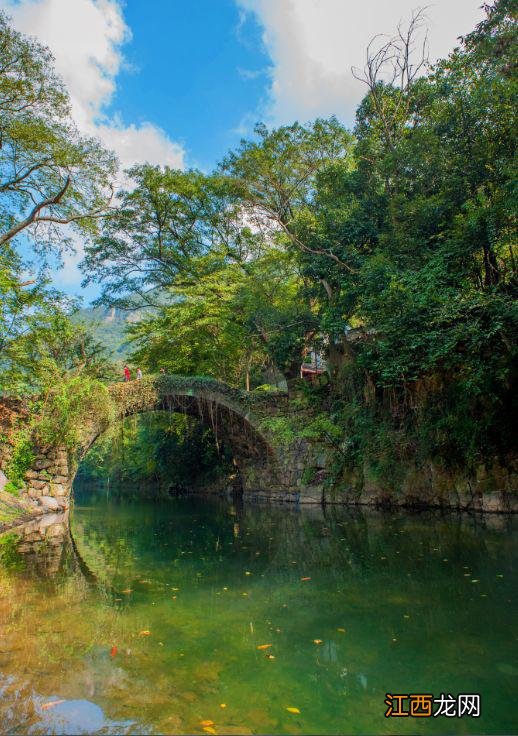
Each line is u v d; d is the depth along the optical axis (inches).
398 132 539.5
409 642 135.6
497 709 100.0
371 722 95.0
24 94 455.8
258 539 341.7
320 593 189.2
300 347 665.0
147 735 88.7
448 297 380.8
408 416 501.4
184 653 129.7
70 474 533.0
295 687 109.3
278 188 668.7
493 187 421.4
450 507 437.4
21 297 538.0
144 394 610.2
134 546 318.7
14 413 497.4
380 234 498.9
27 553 291.0
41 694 105.5
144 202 752.3
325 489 586.9
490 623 148.2
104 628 150.3
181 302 711.1
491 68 378.0
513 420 394.0
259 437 681.6
